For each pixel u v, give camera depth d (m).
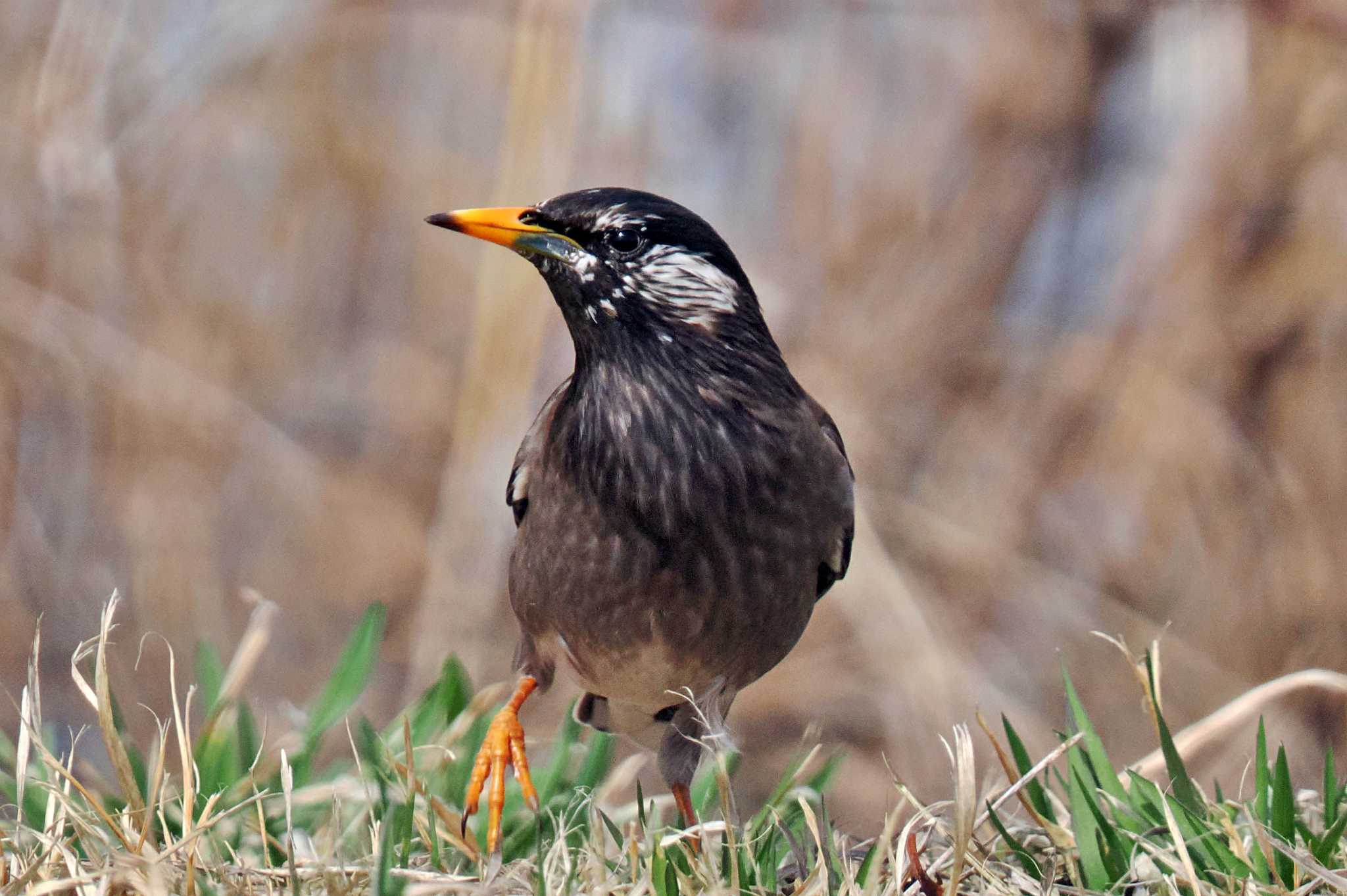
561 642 7.07
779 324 14.23
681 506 6.58
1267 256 13.62
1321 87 13.40
